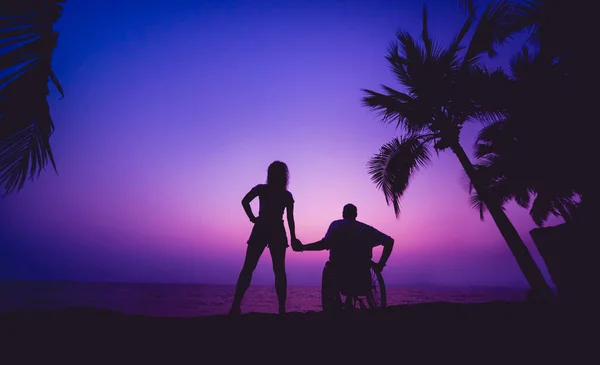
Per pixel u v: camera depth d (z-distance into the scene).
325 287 3.76
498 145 10.54
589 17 4.32
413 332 2.02
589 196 3.70
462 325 2.16
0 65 1.19
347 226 4.04
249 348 1.74
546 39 5.24
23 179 1.29
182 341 1.83
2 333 1.83
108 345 1.72
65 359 1.50
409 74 10.88
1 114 1.22
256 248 3.23
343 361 1.55
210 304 33.69
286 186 3.54
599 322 1.99
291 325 2.26
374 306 3.89
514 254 8.77
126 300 37.84
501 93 7.69
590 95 4.73
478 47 9.47
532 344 1.74
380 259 3.99
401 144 10.96
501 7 8.34
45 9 1.26
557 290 4.09
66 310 2.55
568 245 3.78
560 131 5.58
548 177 6.79
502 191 13.71
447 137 10.20
